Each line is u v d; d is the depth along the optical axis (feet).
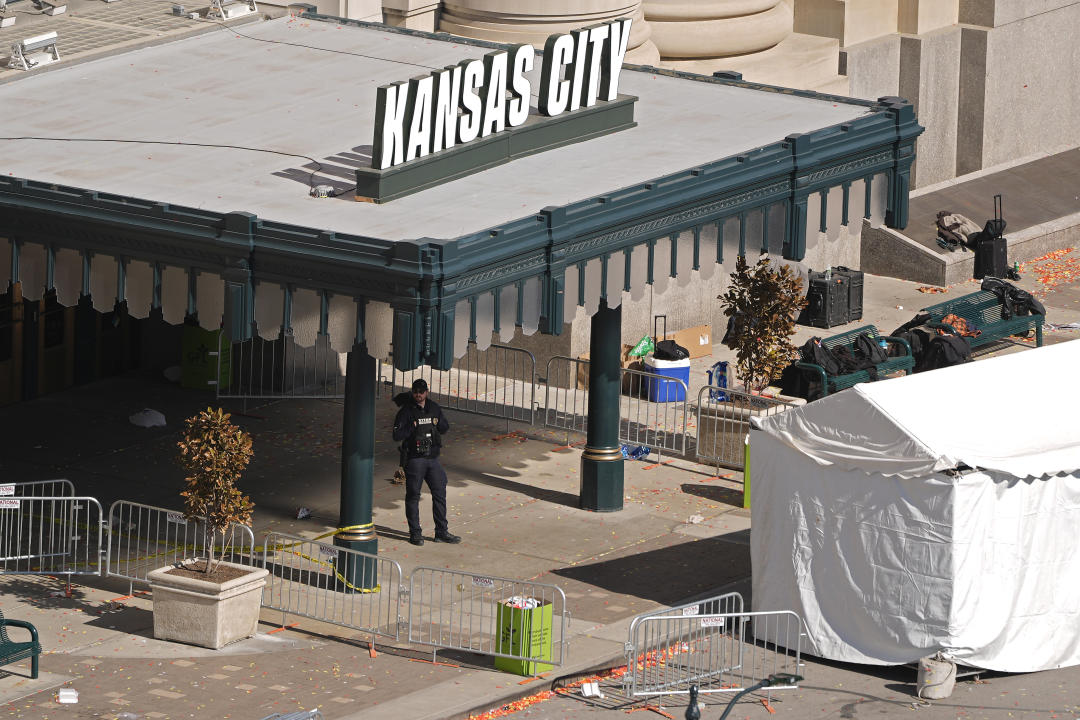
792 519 152.66
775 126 184.24
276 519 182.60
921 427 147.02
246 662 149.48
